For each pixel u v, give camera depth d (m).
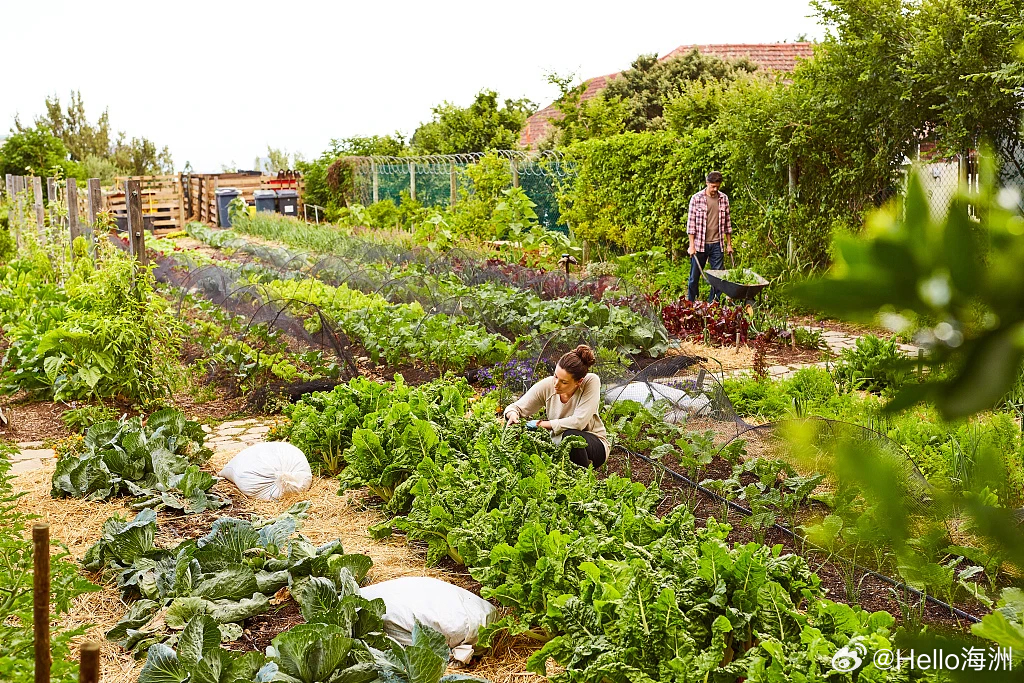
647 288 12.98
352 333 10.62
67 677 3.08
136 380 8.70
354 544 5.51
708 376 6.98
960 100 10.22
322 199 32.88
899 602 4.21
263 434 7.88
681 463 6.27
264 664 3.78
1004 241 0.41
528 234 17.97
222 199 32.22
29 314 10.90
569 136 27.84
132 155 42.50
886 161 11.79
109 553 4.99
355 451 6.16
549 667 4.10
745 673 3.51
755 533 5.11
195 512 5.96
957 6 9.99
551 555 4.39
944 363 0.41
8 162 27.22
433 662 3.65
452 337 9.38
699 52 32.25
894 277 0.41
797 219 13.20
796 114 12.94
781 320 10.66
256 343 10.12
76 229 12.41
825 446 0.58
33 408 8.47
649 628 3.69
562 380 6.24
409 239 19.75
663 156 16.34
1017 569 0.49
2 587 3.37
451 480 5.54
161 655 3.72
